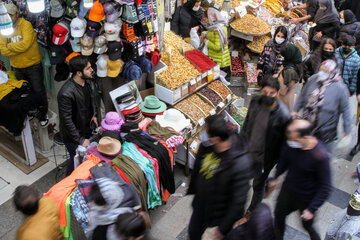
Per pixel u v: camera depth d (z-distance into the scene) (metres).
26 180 4.67
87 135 4.54
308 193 3.16
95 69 4.68
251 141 3.63
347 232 3.25
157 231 4.07
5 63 5.59
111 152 3.88
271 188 3.52
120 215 2.37
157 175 3.97
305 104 4.24
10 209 4.24
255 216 2.35
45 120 4.85
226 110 5.82
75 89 4.04
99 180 2.82
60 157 5.10
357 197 3.18
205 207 3.02
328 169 2.97
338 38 6.61
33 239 2.61
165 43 5.67
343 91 4.01
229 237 2.45
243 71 7.26
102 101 5.28
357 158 5.27
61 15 4.41
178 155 4.93
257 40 7.48
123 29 4.60
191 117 4.93
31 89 4.87
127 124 4.26
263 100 3.51
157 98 5.02
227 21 6.74
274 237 2.39
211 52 6.46
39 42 4.79
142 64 4.98
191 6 6.39
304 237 3.96
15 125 4.43
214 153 2.83
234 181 2.66
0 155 5.02
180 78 5.07
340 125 5.01
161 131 4.37
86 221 3.25
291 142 3.01
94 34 4.30
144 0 4.60
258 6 7.96
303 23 8.67
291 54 4.83
